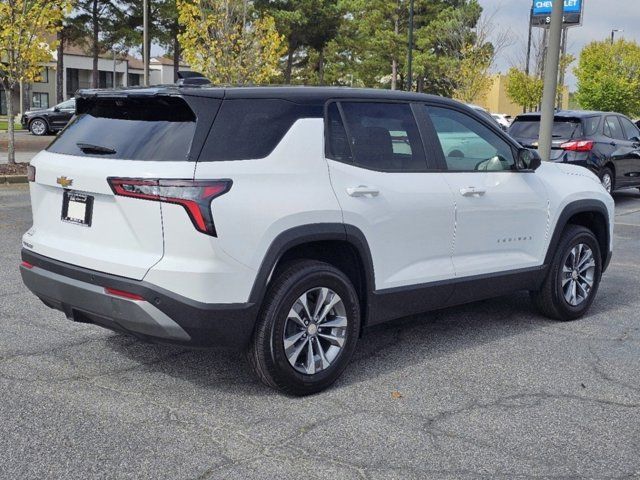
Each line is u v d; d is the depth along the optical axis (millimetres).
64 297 4336
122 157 4109
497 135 5680
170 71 80875
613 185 14188
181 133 4043
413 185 4918
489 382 4750
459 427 4039
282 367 4254
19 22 14734
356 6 47000
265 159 4188
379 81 56906
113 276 4055
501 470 3553
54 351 5090
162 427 3932
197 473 3439
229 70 19031
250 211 4027
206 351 5164
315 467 3529
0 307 6094
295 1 45156
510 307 6652
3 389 4387
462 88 36844
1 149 22812
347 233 4488
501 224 5527
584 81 44219
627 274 8242
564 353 5379
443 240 5121
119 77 76938
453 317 6281
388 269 4805
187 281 3904
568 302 6191
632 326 6148
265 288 4129
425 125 5184
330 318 4551
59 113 30547
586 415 4250
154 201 3902
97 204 4184
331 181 4469
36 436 3775
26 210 11281
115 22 44438
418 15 50312
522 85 37688
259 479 3400
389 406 4309
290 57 48688
